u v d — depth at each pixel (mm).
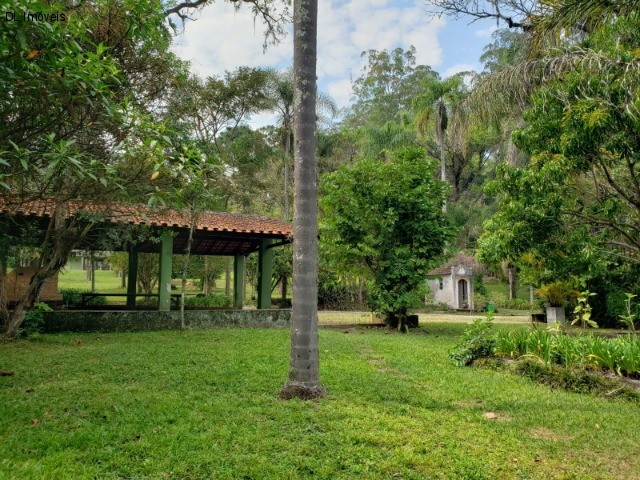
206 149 11367
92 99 5133
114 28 7246
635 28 7008
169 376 5551
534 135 8281
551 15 7016
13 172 4988
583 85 7160
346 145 33750
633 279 14086
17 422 3816
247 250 16953
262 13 11852
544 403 4996
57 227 8969
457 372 6500
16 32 3797
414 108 26469
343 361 7031
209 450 3342
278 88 24375
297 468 3152
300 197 4922
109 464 3070
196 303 19547
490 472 3172
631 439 3979
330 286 24812
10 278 12945
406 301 12758
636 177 8781
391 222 12797
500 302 27156
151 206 5102
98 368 5906
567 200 8789
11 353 7043
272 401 4594
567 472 3244
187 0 12422
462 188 39750
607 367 6004
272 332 10344
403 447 3535
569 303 16234
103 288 30188
